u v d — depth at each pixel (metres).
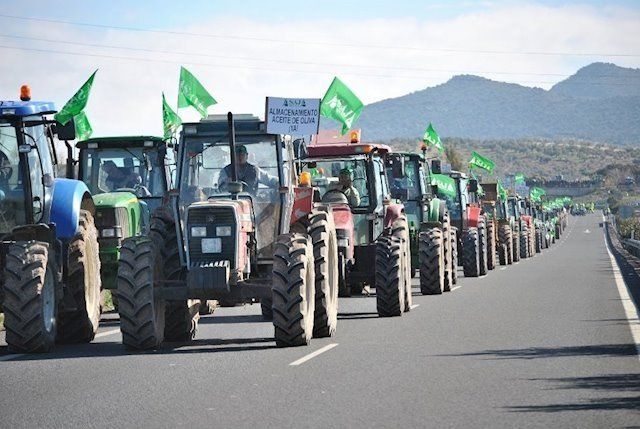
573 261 103.44
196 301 34.44
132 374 25.94
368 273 43.12
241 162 32.62
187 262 31.12
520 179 180.25
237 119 32.69
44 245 30.84
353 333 35.31
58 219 32.62
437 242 54.16
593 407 20.83
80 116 60.81
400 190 49.28
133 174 48.47
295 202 33.50
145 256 30.88
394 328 36.88
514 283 63.81
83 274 33.50
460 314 42.22
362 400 21.91
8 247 31.56
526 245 113.94
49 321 30.97
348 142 46.50
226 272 30.59
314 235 33.78
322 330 33.84
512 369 26.19
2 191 32.03
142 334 30.69
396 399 22.00
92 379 25.17
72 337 33.66
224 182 32.38
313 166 45.69
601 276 71.88
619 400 21.58
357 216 45.03
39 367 27.41
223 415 20.33
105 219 42.34
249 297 31.39
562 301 48.62
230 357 29.14
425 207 62.06
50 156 33.19
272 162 32.75
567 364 26.98
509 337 33.50
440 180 74.56
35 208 32.19
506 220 95.19
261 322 40.56
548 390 22.98
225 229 30.91
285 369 26.61
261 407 21.16
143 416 20.33
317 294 33.44
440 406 21.16
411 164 62.62
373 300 50.72
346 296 53.28
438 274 53.75
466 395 22.45
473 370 26.11
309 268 32.34
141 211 45.34
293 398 22.19
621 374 25.17
